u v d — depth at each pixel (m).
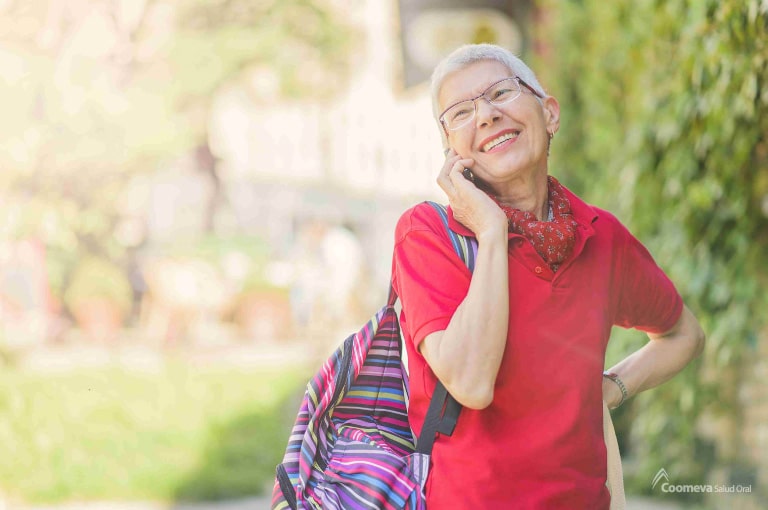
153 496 7.44
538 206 2.36
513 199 2.35
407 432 2.43
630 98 6.21
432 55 11.80
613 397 2.49
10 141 10.73
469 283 2.17
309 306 13.60
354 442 2.31
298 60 13.82
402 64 12.16
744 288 4.93
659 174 5.49
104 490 7.43
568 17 7.24
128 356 10.89
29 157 10.82
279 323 13.12
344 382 2.38
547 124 2.43
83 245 11.48
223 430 8.78
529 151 2.29
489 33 10.36
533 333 2.15
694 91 4.88
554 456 2.12
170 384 9.55
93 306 11.25
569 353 2.17
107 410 8.48
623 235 2.45
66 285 11.22
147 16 11.80
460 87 2.32
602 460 2.21
